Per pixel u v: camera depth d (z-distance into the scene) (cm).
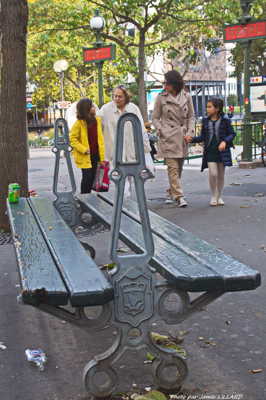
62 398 339
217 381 353
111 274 331
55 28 2448
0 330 455
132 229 450
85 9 2281
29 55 3244
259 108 1784
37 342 427
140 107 2377
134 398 328
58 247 400
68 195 679
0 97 841
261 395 334
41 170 2020
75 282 316
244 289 321
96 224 677
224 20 2228
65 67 2970
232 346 406
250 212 944
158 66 4888
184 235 430
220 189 1023
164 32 2517
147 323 337
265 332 430
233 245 713
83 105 949
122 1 2191
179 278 316
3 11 821
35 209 588
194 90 5869
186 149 1018
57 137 680
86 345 418
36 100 5409
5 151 838
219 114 997
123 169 322
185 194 1199
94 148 965
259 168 1672
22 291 302
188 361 383
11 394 346
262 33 1623
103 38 2503
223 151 1003
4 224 841
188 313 339
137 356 389
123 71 2578
